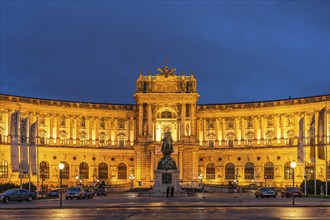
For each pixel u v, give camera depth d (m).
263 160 167.50
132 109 178.38
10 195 86.25
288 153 162.75
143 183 166.25
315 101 158.75
